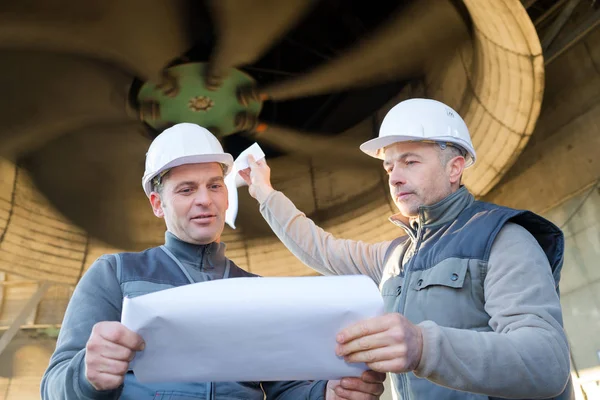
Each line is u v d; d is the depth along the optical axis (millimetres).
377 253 2850
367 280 1552
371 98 8742
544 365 1705
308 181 8914
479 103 7055
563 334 1845
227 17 6406
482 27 6398
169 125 7672
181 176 2182
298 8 6496
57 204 8656
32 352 11461
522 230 2121
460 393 2012
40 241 8562
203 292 1495
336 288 1525
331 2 8297
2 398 11219
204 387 1864
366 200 8539
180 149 2180
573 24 7230
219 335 1500
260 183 3141
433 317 2100
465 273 2082
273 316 1489
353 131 8875
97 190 8625
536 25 7605
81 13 6262
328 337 1532
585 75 6941
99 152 8211
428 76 7871
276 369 1569
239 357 1539
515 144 6793
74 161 8297
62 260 8758
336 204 8805
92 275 2008
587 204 6695
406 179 2385
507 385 1669
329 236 3008
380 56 7188
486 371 1633
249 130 7887
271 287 1509
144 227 8992
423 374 1601
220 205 2219
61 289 11266
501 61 6457
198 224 2154
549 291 1932
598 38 6824
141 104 7434
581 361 6539
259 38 6754
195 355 1535
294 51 8852
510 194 7793
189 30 6625
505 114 6691
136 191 8703
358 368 1597
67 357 1791
